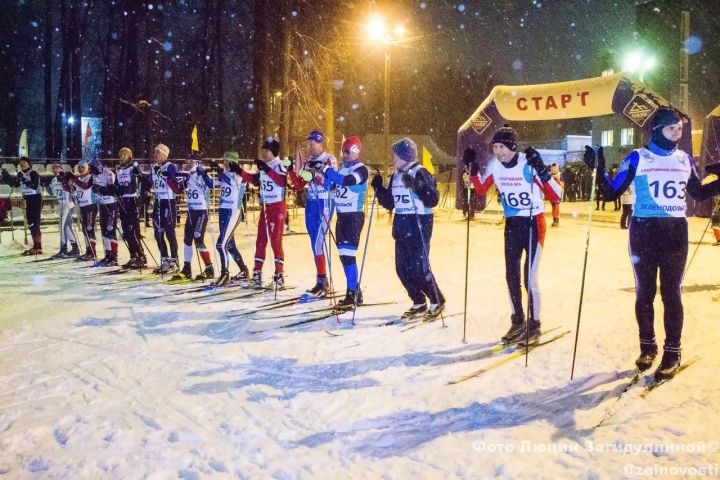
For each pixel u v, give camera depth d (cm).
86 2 2320
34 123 2784
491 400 354
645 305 386
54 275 833
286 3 1916
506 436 308
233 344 489
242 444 311
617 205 2178
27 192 1032
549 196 440
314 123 2214
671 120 360
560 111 1489
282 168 679
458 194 1697
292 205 1895
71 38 2280
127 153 848
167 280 775
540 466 277
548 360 418
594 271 795
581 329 494
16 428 333
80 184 947
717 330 479
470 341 473
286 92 1969
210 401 370
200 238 755
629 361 410
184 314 593
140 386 399
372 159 3325
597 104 1432
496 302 608
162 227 807
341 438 315
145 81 2052
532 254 450
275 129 1989
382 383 390
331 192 631
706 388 353
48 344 500
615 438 299
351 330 519
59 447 311
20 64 2650
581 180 2750
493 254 983
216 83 2398
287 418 342
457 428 321
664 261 369
